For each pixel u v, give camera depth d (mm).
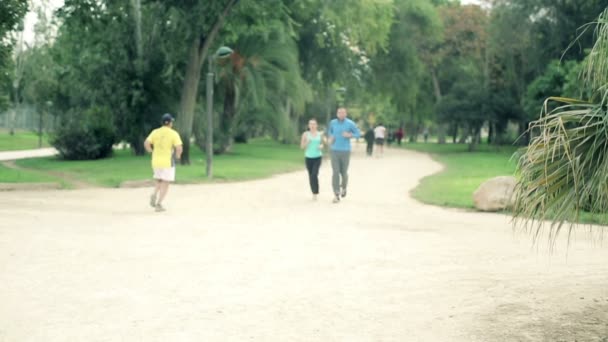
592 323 5762
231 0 30438
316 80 51969
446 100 55312
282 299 6668
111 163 30453
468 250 9523
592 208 5156
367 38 45781
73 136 35062
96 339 5363
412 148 63812
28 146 53094
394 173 27359
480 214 13992
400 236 10836
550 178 5066
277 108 43875
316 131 16953
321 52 50125
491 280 7531
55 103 49719
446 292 6961
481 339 5367
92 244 9688
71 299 6590
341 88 52625
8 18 22016
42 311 6156
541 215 5227
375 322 5879
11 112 65312
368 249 9578
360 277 7699
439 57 62188
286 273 7895
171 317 6004
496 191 14375
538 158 5117
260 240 10328
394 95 57688
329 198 17406
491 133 64562
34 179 19828
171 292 6918
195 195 17750
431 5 57531
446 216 13641
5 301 6500
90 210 13906
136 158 35469
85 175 23594
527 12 46875
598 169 4949
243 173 25422
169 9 30281
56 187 18953
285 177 25359
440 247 9766
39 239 9969
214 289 7066
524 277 7691
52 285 7156
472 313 6141
